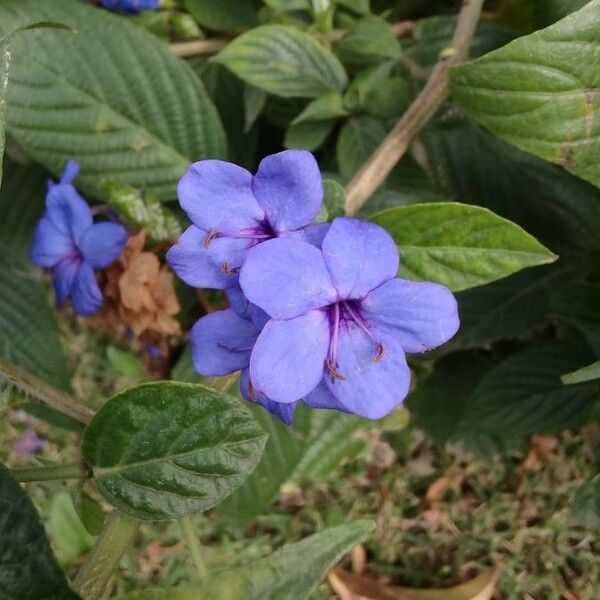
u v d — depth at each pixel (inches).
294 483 5.3
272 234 3.3
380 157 4.2
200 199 3.3
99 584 3.0
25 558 2.4
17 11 4.9
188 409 2.8
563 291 4.9
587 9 3.6
